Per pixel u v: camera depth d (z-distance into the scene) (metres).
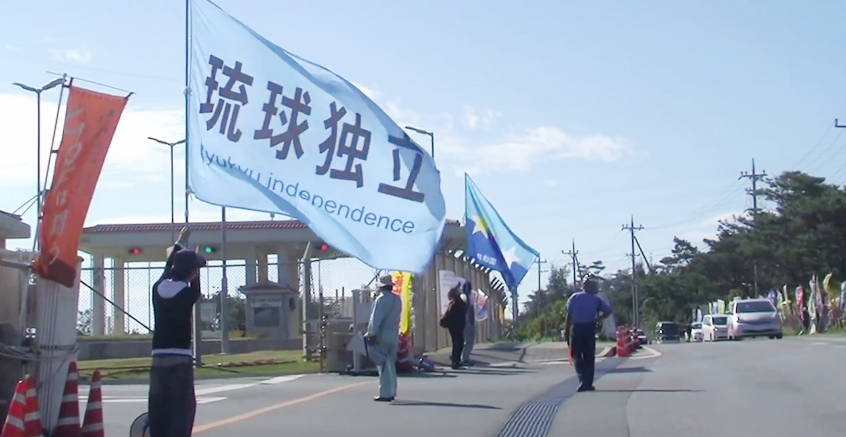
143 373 19.97
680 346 30.14
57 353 8.90
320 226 12.82
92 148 8.48
